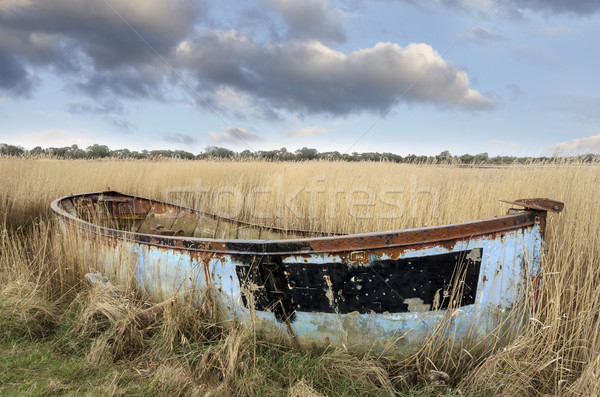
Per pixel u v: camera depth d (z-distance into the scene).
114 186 10.74
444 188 7.71
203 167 12.23
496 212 5.95
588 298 3.23
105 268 4.54
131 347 3.39
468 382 2.91
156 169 12.05
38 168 11.31
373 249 2.98
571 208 4.54
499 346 3.12
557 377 2.94
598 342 3.03
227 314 3.54
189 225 7.00
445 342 3.06
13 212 8.22
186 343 3.33
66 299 4.38
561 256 3.77
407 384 2.91
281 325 3.31
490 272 3.02
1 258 4.95
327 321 3.19
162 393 2.80
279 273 3.22
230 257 3.40
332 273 3.09
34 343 3.42
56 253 4.90
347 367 2.92
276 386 2.91
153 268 3.96
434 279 2.98
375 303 3.07
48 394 2.76
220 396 2.79
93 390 2.79
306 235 6.03
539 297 3.11
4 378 2.88
